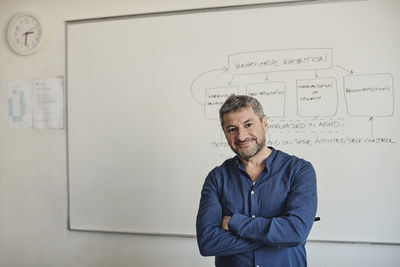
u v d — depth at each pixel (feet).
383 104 5.05
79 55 6.08
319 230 5.19
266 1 5.41
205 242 3.77
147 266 5.82
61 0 6.25
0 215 6.43
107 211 5.92
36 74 6.30
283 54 5.35
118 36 5.94
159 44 5.78
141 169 5.80
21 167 6.36
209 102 5.58
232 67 5.51
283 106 5.33
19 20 6.36
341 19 5.19
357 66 5.14
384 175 5.03
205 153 5.58
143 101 5.82
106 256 5.99
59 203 6.19
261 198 3.84
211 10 5.60
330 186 5.17
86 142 6.02
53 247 6.21
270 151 4.16
